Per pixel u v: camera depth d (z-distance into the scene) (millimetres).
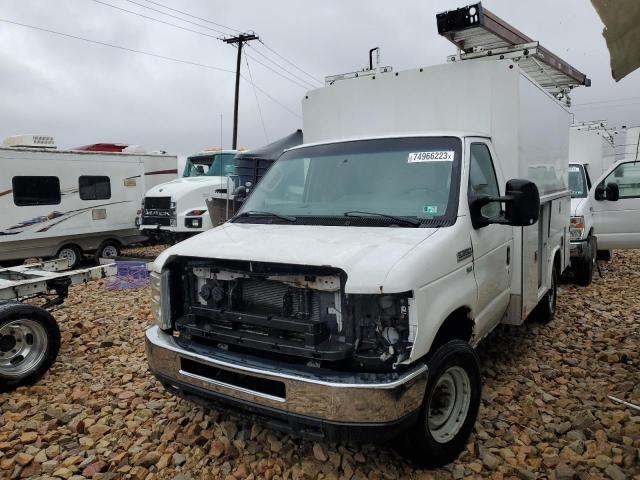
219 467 3551
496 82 4621
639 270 10148
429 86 4961
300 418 2969
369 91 5312
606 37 3455
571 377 4914
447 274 3355
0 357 4871
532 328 6352
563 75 6336
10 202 11750
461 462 3572
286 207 4352
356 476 3381
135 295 8930
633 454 3578
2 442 3926
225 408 3381
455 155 4004
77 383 5031
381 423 2850
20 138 12547
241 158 10211
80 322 6848
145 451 3770
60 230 12695
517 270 4684
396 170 4121
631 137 13195
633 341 5805
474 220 3830
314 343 3035
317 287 3111
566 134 6891
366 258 3080
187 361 3514
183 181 13555
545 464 3521
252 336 3277
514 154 4605
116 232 14164
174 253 3703
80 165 13039
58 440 3971
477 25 4824
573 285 8859
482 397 4445
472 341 3869
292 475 3414
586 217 8758
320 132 5688
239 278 3402
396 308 2996
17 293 5418
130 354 5828
